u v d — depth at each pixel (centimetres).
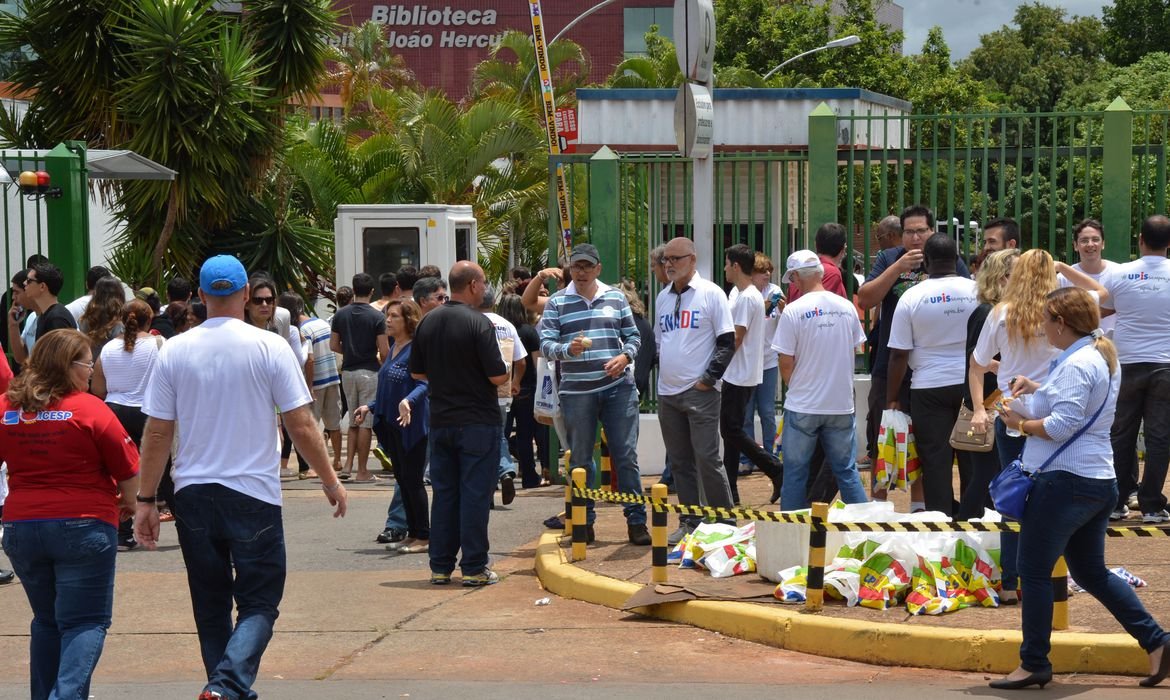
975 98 4359
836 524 707
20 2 2166
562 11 7212
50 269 1049
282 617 795
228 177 2095
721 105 1595
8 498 564
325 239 2338
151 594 861
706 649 702
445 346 862
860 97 1580
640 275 1269
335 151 2894
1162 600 706
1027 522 599
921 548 725
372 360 1419
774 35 4394
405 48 7419
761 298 1068
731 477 1090
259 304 1188
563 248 1547
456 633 749
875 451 950
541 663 682
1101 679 620
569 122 1606
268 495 559
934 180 1198
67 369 565
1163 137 1180
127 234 2100
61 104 2109
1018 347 705
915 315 823
